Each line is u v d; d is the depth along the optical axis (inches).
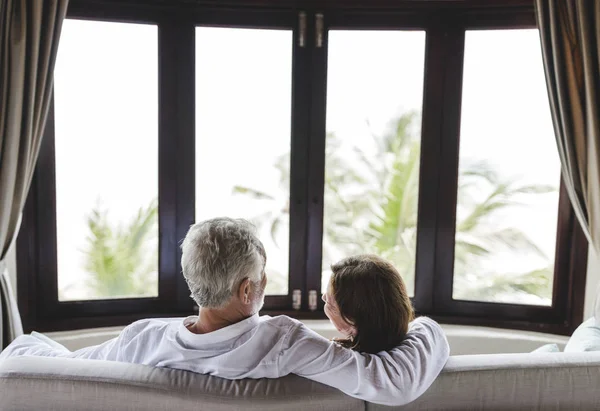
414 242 95.7
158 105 89.9
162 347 44.6
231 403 41.3
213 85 91.0
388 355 43.1
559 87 75.2
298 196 94.0
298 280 96.1
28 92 71.9
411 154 93.3
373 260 47.9
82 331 88.6
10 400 42.3
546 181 89.8
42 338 60.4
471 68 89.8
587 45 72.9
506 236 92.5
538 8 75.9
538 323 91.9
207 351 43.0
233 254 40.9
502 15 87.2
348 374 41.2
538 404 45.6
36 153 75.1
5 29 70.1
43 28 72.8
